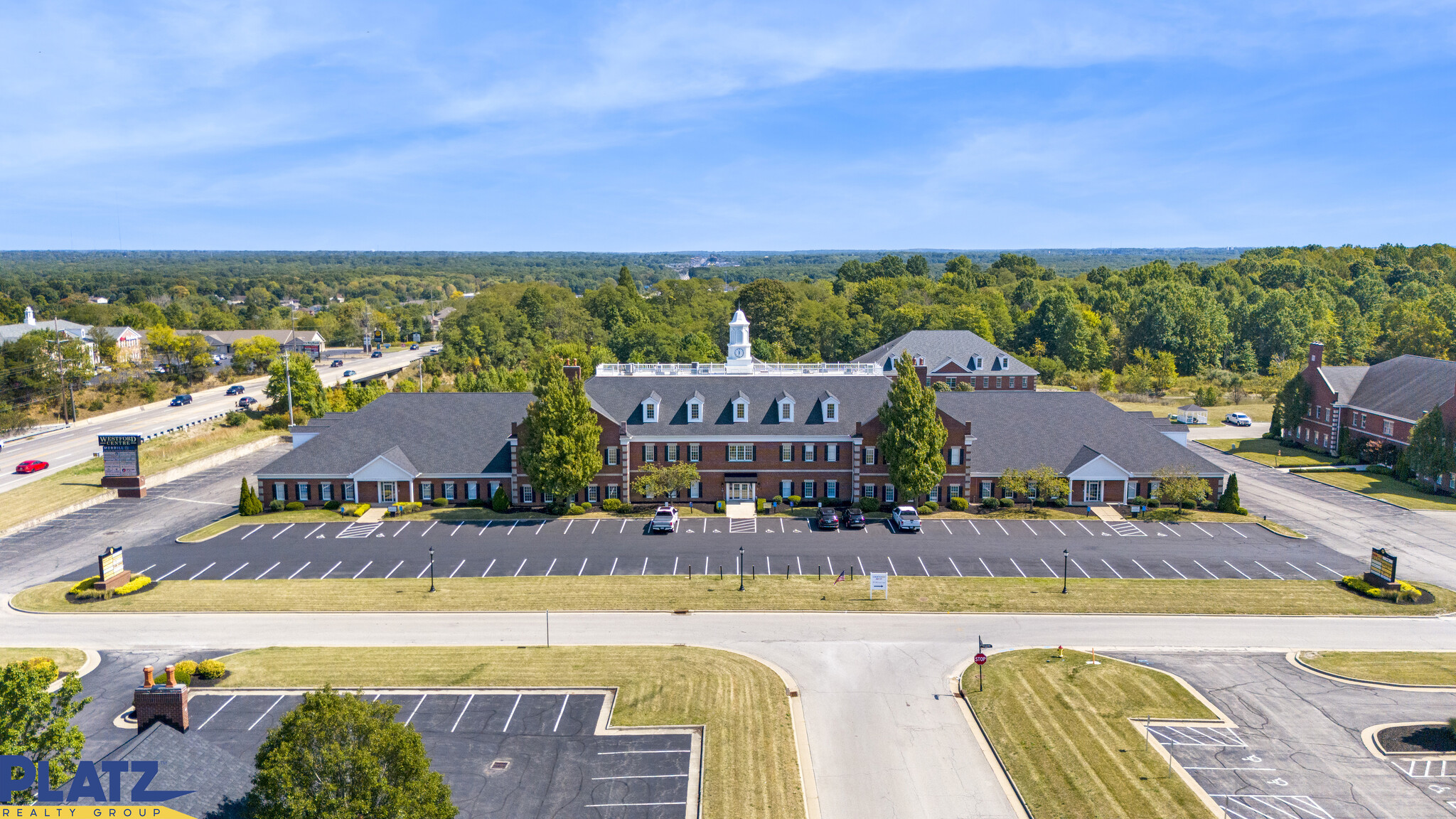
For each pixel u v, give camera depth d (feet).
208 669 169.07
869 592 215.92
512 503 291.17
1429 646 187.11
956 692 167.63
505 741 149.28
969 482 291.17
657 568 232.12
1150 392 578.66
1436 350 549.95
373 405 314.76
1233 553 245.86
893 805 133.08
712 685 168.25
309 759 92.43
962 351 513.86
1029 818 130.31
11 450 387.55
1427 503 301.84
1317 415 403.95
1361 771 140.67
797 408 300.40
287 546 251.80
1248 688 168.04
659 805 132.36
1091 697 163.73
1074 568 233.14
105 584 213.25
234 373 604.08
